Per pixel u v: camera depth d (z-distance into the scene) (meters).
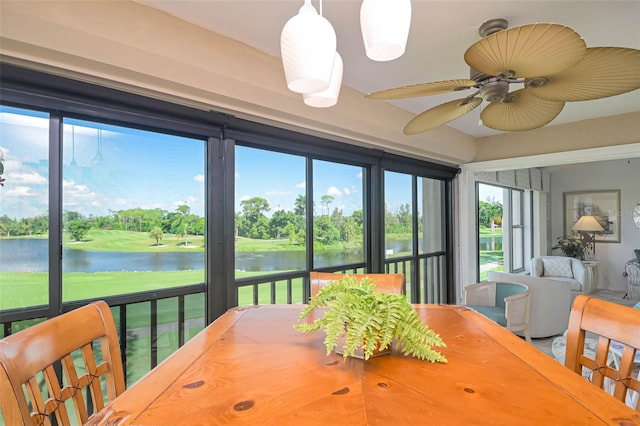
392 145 3.46
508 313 3.04
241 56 2.10
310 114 2.55
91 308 1.13
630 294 5.54
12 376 0.77
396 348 1.10
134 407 0.78
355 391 0.84
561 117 3.54
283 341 1.21
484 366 0.99
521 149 4.10
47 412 0.86
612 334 1.04
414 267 4.09
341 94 2.76
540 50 1.24
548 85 1.57
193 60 1.88
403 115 3.36
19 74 1.55
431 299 4.33
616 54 1.28
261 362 1.02
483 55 1.30
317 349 1.13
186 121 2.14
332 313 1.04
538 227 6.55
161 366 1.00
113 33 1.61
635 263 5.58
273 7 1.75
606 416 0.74
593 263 6.00
